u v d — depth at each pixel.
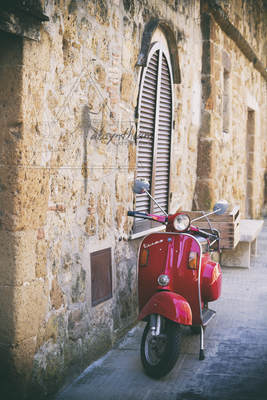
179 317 3.08
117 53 3.89
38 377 2.79
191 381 3.19
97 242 3.60
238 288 5.65
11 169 2.59
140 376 3.27
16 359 2.61
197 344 3.87
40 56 2.74
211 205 6.62
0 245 2.61
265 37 12.38
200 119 6.63
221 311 4.75
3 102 2.61
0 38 2.61
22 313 2.63
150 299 3.27
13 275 2.60
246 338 3.99
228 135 8.08
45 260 2.86
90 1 3.39
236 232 5.64
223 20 6.94
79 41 3.25
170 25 5.26
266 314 4.65
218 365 3.45
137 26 4.32
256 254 7.62
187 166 6.24
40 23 2.71
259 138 12.01
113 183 3.89
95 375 3.28
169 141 5.33
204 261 3.76
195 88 6.33
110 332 3.80
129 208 4.27
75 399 2.92
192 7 6.10
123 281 4.10
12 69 2.59
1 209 2.61
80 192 3.32
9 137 2.59
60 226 3.05
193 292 3.38
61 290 3.06
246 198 11.48
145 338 3.38
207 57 6.59
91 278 3.49
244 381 3.18
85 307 3.39
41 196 2.79
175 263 3.42
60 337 3.04
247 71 10.12
